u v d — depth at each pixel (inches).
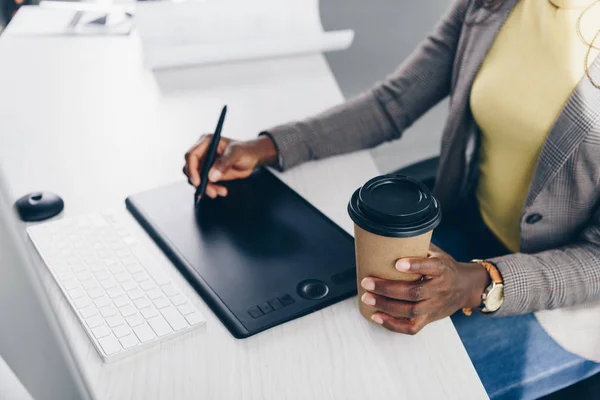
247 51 50.4
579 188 34.1
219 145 35.4
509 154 39.9
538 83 36.5
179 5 49.5
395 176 24.0
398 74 44.5
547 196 35.3
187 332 24.8
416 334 25.0
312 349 24.2
